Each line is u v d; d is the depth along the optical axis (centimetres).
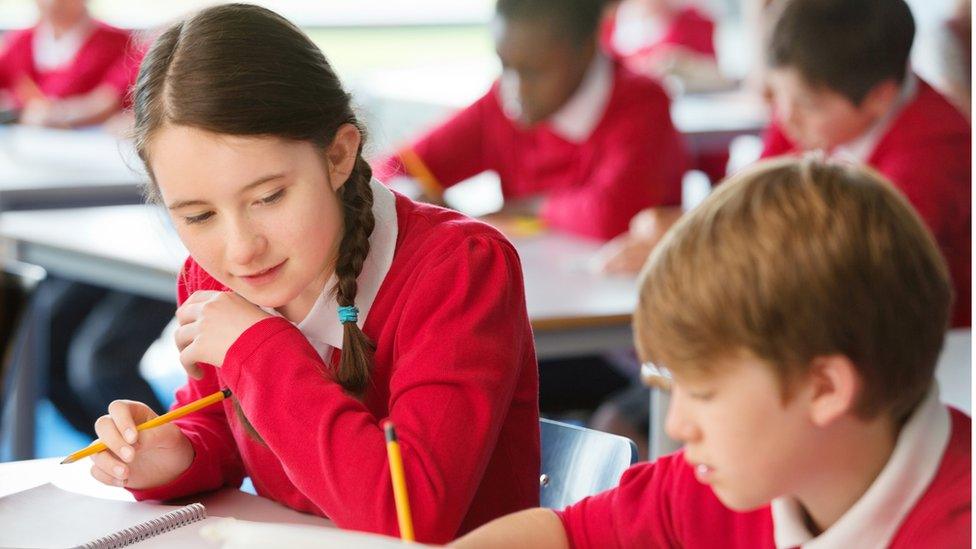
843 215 108
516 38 359
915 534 112
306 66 148
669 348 112
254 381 151
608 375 342
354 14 973
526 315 167
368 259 161
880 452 114
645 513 138
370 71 763
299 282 149
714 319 108
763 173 113
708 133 510
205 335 156
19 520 154
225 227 145
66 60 593
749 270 108
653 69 628
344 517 146
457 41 991
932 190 294
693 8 700
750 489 112
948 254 299
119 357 416
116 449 159
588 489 174
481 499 165
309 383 150
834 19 291
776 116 366
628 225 351
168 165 144
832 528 115
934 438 113
